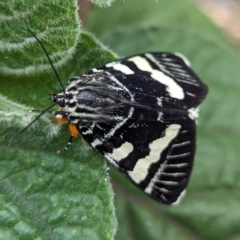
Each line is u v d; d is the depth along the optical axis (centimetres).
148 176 15
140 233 19
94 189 15
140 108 15
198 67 21
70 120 15
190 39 21
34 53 15
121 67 15
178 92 15
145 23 21
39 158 15
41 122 14
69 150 15
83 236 14
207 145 20
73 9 14
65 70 16
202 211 20
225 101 21
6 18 14
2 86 15
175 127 15
